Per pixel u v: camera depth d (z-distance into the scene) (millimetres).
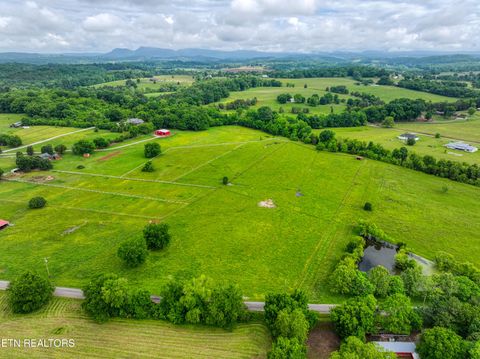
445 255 65062
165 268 63688
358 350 41312
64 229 76938
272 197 96688
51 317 50812
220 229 78438
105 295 49156
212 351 45781
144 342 46906
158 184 104562
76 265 63844
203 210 87812
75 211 85750
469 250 72312
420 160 121312
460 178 110562
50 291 54031
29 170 113562
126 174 112375
